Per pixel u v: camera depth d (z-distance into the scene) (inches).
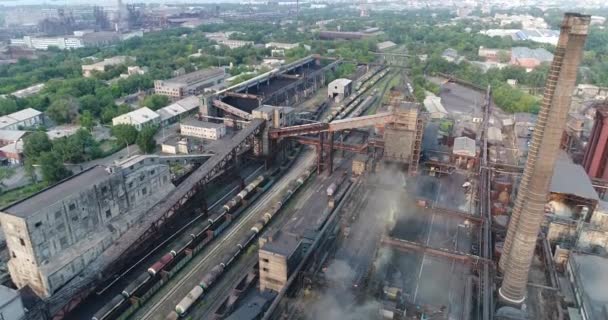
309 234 3742.6
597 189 4628.4
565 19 2691.9
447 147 6058.1
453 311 2984.7
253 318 2770.7
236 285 3307.1
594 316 2780.5
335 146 5433.1
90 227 3531.0
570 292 3225.9
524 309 2997.0
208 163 4510.3
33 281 3169.3
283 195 4837.6
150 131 5974.4
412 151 5187.0
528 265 2888.8
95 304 3208.7
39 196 3314.5
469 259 3329.2
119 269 3444.9
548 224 3946.9
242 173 5383.9
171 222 4020.7
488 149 5999.0
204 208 4357.8
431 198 4744.1
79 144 5812.0
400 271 3464.6
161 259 3538.4
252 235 3983.8
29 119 7076.8
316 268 3302.2
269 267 3097.9
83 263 3415.4
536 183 2691.9
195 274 3555.6
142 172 4101.9
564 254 3521.2
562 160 5300.2
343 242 3715.6
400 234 3978.8
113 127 6441.9
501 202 4606.3
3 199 4768.7
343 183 5088.6
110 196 3732.8
